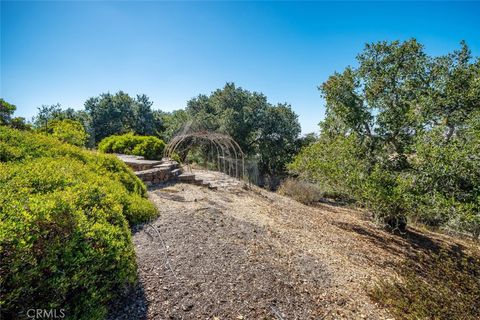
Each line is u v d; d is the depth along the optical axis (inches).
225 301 107.4
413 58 349.7
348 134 371.2
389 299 140.6
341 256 208.2
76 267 80.5
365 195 289.4
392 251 265.0
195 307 100.3
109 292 89.8
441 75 336.5
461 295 131.0
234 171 602.9
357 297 141.9
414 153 307.0
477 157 231.5
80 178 141.9
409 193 259.0
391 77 351.3
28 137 177.0
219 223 192.5
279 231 224.8
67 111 1058.7
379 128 345.7
